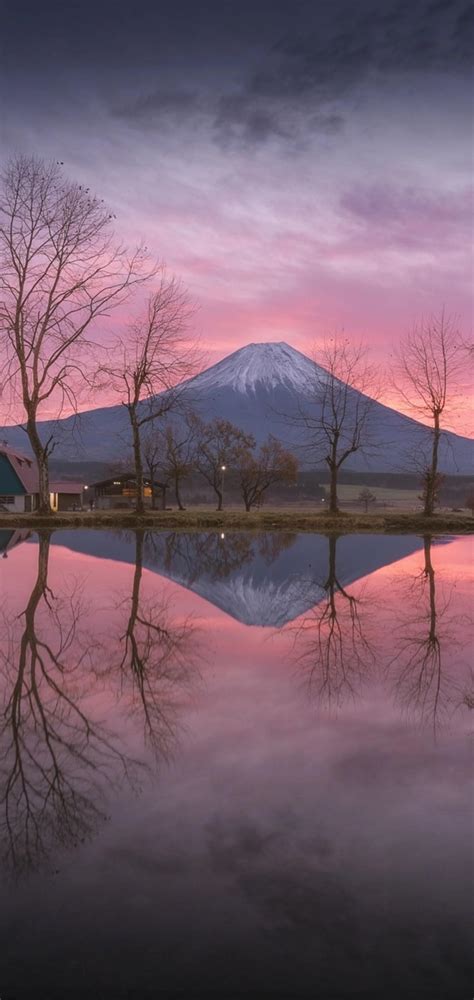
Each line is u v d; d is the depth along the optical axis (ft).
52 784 12.12
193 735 14.83
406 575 48.78
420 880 9.05
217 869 9.30
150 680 19.54
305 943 7.84
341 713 16.49
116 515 111.34
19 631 26.86
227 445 210.38
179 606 33.45
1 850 9.78
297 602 35.65
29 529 100.63
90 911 8.48
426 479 123.03
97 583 41.29
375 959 7.64
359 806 11.24
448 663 21.95
